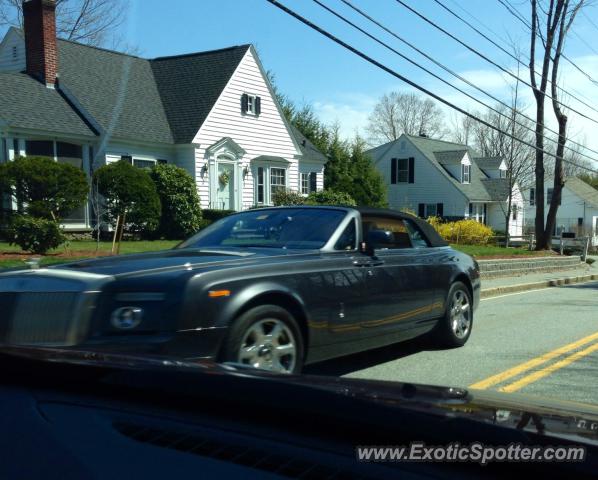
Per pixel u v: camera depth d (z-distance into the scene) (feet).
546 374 21.31
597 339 28.22
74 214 63.52
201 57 86.58
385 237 19.13
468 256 26.13
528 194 182.91
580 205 179.73
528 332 30.04
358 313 18.29
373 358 23.29
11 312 13.56
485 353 24.56
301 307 16.19
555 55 82.74
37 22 68.69
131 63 84.69
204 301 13.84
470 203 150.20
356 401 6.38
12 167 52.95
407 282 20.72
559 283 59.52
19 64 74.79
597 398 18.33
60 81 70.03
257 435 6.05
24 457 5.72
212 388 6.73
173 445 5.89
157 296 13.51
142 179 61.05
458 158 150.71
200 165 76.07
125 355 8.48
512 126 111.55
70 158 66.74
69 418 6.45
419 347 25.41
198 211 67.67
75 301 13.29
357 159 126.93
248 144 83.35
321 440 5.94
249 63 83.20
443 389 7.63
